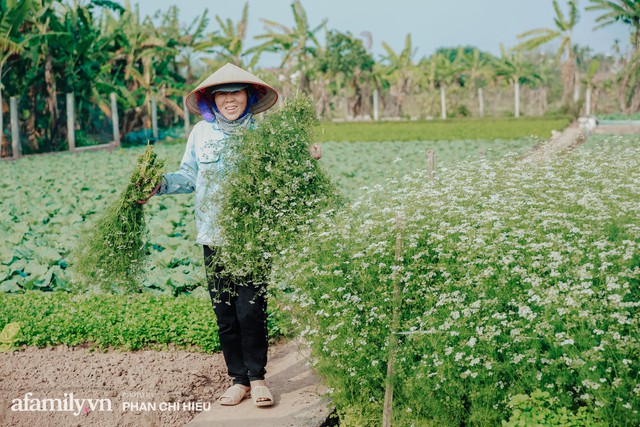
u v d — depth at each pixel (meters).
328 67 49.78
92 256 5.07
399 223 4.88
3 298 7.09
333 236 5.02
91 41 29.19
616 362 4.24
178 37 41.16
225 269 4.81
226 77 4.92
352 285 4.98
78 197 13.53
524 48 50.75
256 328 4.98
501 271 4.88
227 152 4.91
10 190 15.08
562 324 4.43
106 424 4.77
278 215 4.86
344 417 4.73
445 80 57.88
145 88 36.28
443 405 4.32
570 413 4.05
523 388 4.27
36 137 29.91
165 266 8.54
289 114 5.19
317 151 5.22
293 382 5.45
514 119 48.31
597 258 4.93
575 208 6.13
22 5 24.44
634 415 3.86
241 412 4.89
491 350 4.28
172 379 5.41
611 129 32.31
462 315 4.54
